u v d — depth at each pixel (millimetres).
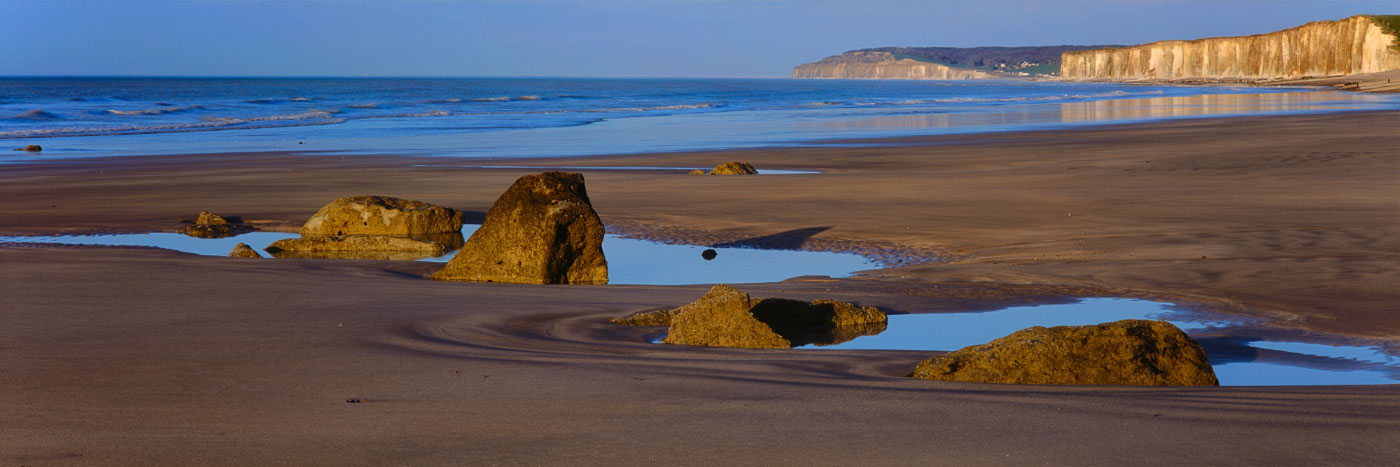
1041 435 4441
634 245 13727
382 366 6121
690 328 7371
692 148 31625
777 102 90938
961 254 12477
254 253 12898
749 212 16188
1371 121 37719
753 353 6812
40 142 35719
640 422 4738
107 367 6039
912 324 8445
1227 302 9125
